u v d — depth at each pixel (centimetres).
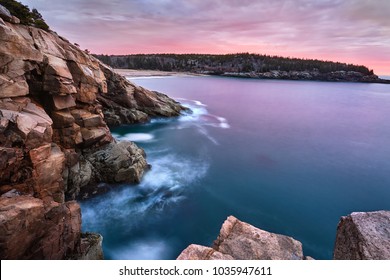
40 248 913
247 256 706
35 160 1209
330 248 1658
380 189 2466
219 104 7200
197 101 7588
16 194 1058
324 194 2328
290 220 1919
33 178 1198
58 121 1755
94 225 1625
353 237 530
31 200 955
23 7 2077
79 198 1742
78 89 2047
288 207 2083
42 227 928
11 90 1359
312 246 1669
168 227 1691
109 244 1512
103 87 2519
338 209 2109
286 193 2302
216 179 2442
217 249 752
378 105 8100
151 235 1611
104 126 2128
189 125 4500
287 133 4381
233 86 13075
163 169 2525
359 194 2359
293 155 3297
